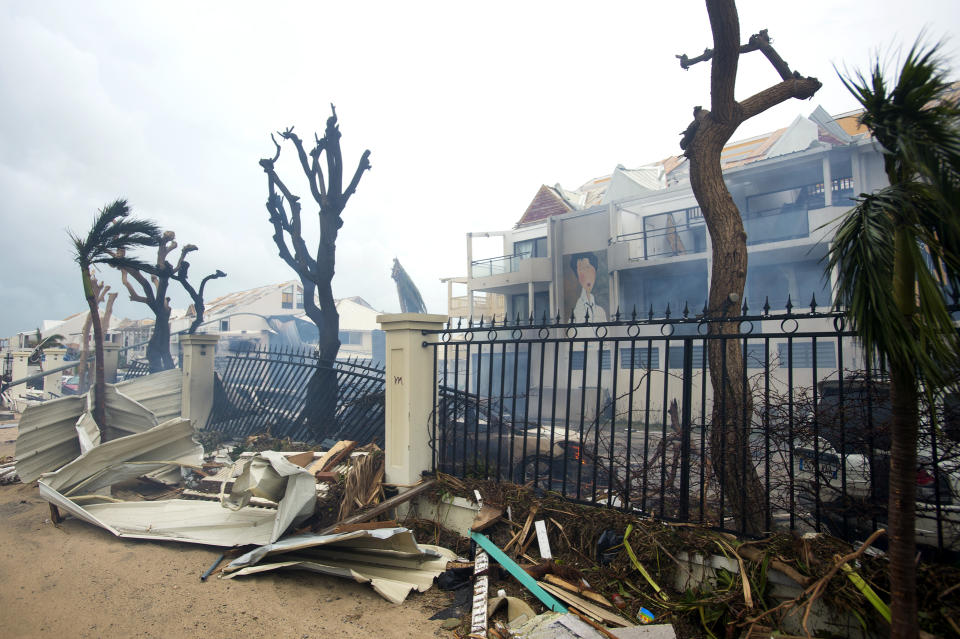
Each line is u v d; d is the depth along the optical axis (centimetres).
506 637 328
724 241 440
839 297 228
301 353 912
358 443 733
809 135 1806
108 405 791
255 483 464
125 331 3478
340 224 962
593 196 2927
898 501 216
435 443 552
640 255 2034
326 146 948
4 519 567
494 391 1802
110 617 367
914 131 193
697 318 396
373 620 369
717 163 451
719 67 432
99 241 800
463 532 493
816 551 319
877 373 337
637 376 1612
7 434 1225
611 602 356
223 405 988
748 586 325
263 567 431
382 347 3650
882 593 292
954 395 215
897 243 201
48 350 1983
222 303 3738
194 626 356
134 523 527
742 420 382
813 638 299
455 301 2820
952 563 307
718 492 443
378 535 411
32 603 385
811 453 369
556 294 2150
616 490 446
